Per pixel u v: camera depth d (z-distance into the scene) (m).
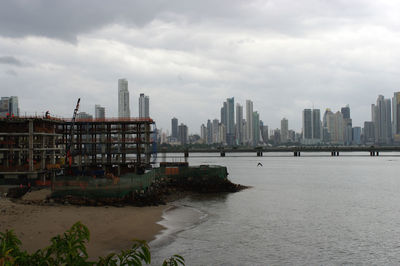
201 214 61.78
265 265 36.94
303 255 40.34
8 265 11.41
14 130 86.75
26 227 42.91
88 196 64.00
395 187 105.12
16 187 68.75
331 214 63.62
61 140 105.81
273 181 122.62
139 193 68.25
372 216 62.22
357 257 39.97
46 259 12.71
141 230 47.91
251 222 56.25
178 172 94.25
